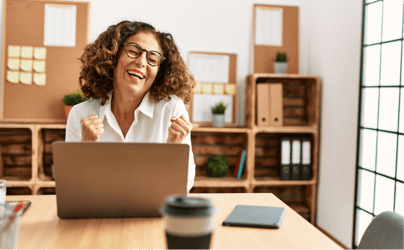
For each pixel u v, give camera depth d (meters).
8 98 2.73
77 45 2.80
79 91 2.64
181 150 0.84
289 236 0.82
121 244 0.75
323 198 2.91
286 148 2.86
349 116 2.54
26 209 0.99
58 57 2.79
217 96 2.99
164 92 1.47
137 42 1.33
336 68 2.71
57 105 2.79
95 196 0.87
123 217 0.91
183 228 0.55
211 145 3.04
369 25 2.35
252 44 3.04
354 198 2.46
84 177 0.85
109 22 2.85
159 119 1.46
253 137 2.81
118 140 1.43
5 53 2.72
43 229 0.83
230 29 3.02
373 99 2.31
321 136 2.96
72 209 0.88
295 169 2.88
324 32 2.89
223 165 2.84
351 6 2.51
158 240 0.77
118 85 1.37
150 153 0.84
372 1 2.31
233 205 1.07
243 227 0.88
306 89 3.08
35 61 2.76
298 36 3.09
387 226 0.87
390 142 2.14
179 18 2.94
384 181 2.19
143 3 2.88
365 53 2.38
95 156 0.83
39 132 2.63
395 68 2.12
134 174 0.85
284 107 3.10
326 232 2.85
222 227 0.87
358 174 2.44
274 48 3.06
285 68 2.93
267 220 0.90
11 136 2.78
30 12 2.75
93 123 1.12
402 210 2.03
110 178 0.85
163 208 0.57
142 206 0.89
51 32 2.78
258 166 3.12
